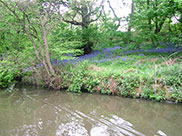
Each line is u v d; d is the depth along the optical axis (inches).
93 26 520.4
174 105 231.0
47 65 349.7
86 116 210.1
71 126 185.0
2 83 378.0
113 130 173.0
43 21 316.8
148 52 424.5
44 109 238.2
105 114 215.2
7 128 183.5
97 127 180.9
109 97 279.4
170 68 258.2
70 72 333.7
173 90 236.5
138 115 208.5
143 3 370.6
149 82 255.8
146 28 352.5
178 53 349.7
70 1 340.2
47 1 335.3
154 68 287.9
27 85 384.5
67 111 228.8
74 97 290.0
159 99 243.4
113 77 284.4
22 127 185.0
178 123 183.8
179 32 331.9
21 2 275.1
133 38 383.6
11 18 333.7
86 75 318.7
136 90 264.1
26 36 382.0
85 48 566.9
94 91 305.7
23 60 358.6
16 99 289.7
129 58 398.6
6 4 291.9
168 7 291.9
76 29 510.3
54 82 341.4
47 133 171.0
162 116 202.5
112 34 398.6
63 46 373.1
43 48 370.0
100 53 537.6
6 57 378.3
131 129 173.6
